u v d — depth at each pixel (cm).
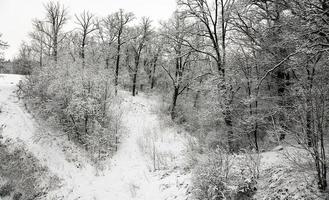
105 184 1429
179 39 1669
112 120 2088
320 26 766
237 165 935
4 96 1870
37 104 1909
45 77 1988
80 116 1842
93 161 1677
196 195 859
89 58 2777
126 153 1853
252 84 1422
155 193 1190
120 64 3578
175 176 1273
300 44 844
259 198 753
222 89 1424
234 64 1398
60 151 1634
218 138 1524
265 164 922
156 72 3534
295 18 874
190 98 2945
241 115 1429
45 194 1280
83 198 1275
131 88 3800
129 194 1280
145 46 3544
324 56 882
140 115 2583
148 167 1577
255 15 1200
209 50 1609
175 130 2266
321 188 640
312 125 635
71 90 1889
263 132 1417
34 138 1598
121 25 3064
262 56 1200
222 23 1452
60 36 2748
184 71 2525
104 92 2067
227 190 789
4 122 1608
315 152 632
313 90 658
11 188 1202
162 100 3044
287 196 691
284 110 984
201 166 905
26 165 1393
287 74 1203
